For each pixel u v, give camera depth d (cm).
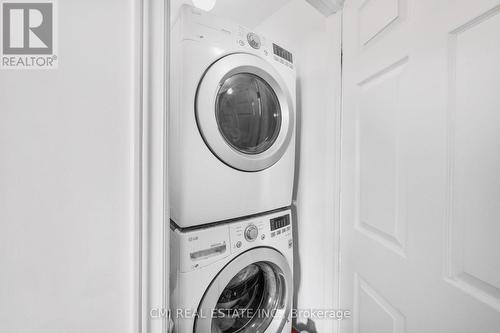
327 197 113
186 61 79
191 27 80
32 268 40
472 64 49
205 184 84
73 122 42
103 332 45
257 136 105
